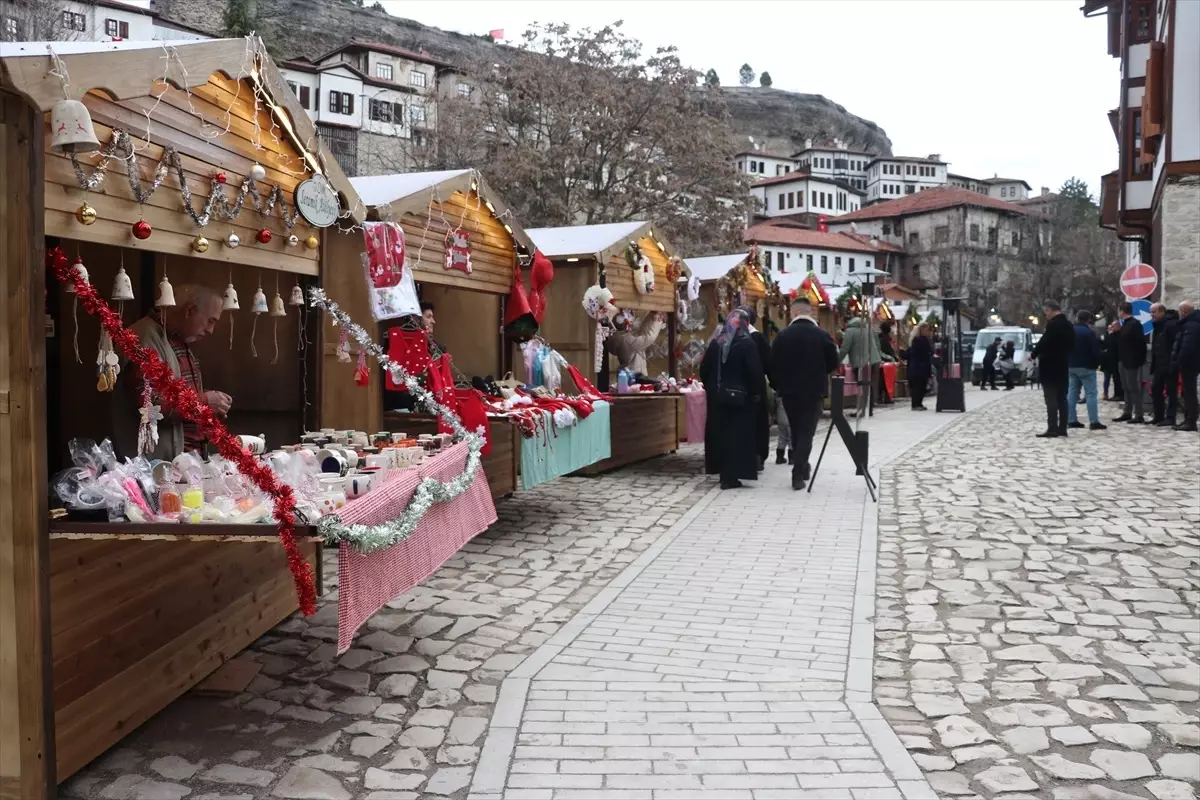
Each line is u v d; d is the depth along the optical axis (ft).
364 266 22.26
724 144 111.96
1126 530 25.25
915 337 73.20
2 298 10.50
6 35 71.36
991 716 13.76
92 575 11.86
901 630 17.92
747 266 54.75
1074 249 261.85
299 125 18.01
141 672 13.04
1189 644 16.75
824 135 499.92
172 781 11.71
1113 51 106.73
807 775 11.85
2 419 10.59
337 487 13.70
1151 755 12.38
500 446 30.78
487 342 34.45
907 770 11.96
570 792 11.41
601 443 33.42
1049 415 48.73
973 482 34.19
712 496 32.45
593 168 108.68
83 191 12.36
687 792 11.40
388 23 264.11
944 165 444.55
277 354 21.47
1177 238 62.44
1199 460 37.55
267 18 238.68
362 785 11.66
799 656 16.43
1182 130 62.08
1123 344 55.06
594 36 108.37
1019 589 20.30
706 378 34.73
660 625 18.19
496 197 30.48
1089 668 15.62
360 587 12.18
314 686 14.89
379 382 24.26
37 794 10.71
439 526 15.97
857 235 304.91
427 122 139.95
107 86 11.76
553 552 24.27
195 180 15.08
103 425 19.25
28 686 10.66
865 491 33.17
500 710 13.92
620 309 41.57
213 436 11.64
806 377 33.01
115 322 11.89
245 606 16.42
